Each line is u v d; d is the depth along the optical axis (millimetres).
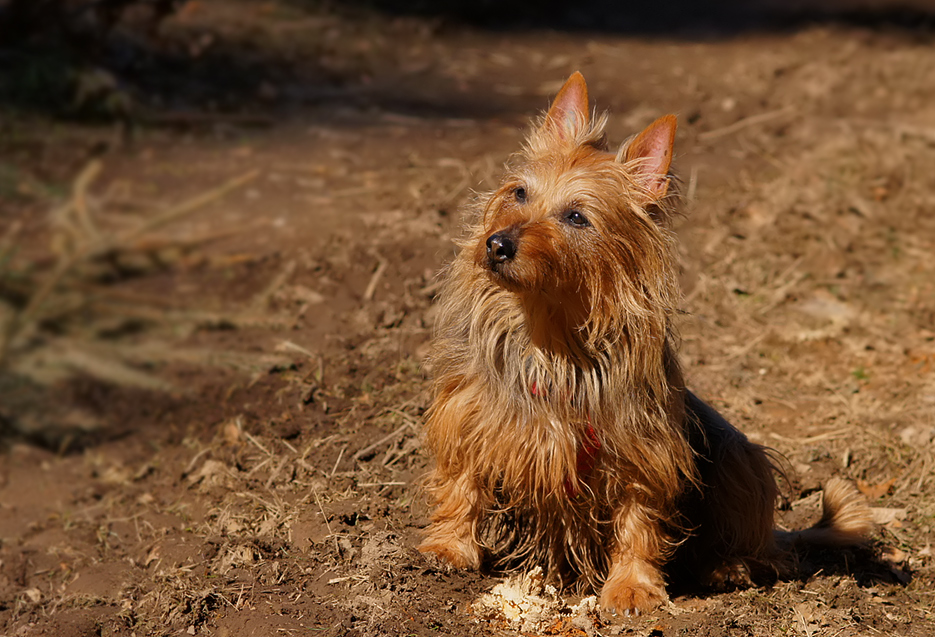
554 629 4137
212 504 5297
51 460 6258
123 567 4836
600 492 4355
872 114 10703
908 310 7426
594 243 4113
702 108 10453
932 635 4273
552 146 4535
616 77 11391
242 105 10352
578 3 14867
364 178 8734
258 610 4250
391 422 5805
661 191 4246
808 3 15992
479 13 13664
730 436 4723
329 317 6965
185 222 8234
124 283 7707
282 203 8445
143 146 9500
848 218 8492
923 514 5414
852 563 5000
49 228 8289
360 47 12016
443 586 4414
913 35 14125
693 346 6918
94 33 11039
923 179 9164
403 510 5090
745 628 4219
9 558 5137
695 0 15758
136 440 6289
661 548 4441
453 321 4535
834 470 5750
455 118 10094
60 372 6961
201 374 6664
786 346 7004
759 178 9000
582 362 4211
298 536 4805
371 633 4039
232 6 12602
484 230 4375
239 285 7512
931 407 6270
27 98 9984
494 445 4320
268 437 5781
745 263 7777
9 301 7496
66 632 4227
